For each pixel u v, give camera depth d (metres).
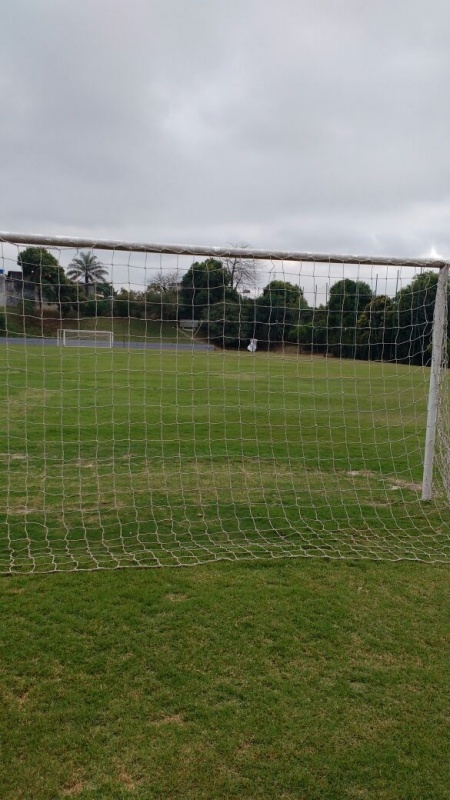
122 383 13.38
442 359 5.21
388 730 2.27
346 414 10.12
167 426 8.61
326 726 2.27
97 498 5.18
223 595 3.30
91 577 3.49
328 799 1.94
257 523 4.64
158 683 2.50
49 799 1.90
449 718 2.35
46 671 2.56
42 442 7.31
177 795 1.93
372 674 2.62
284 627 2.98
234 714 2.32
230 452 7.09
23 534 4.25
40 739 2.16
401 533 4.48
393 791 1.98
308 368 16.08
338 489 5.66
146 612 3.08
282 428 8.74
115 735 2.19
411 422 9.42
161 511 4.87
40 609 3.08
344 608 3.20
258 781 2.00
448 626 3.05
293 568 3.72
